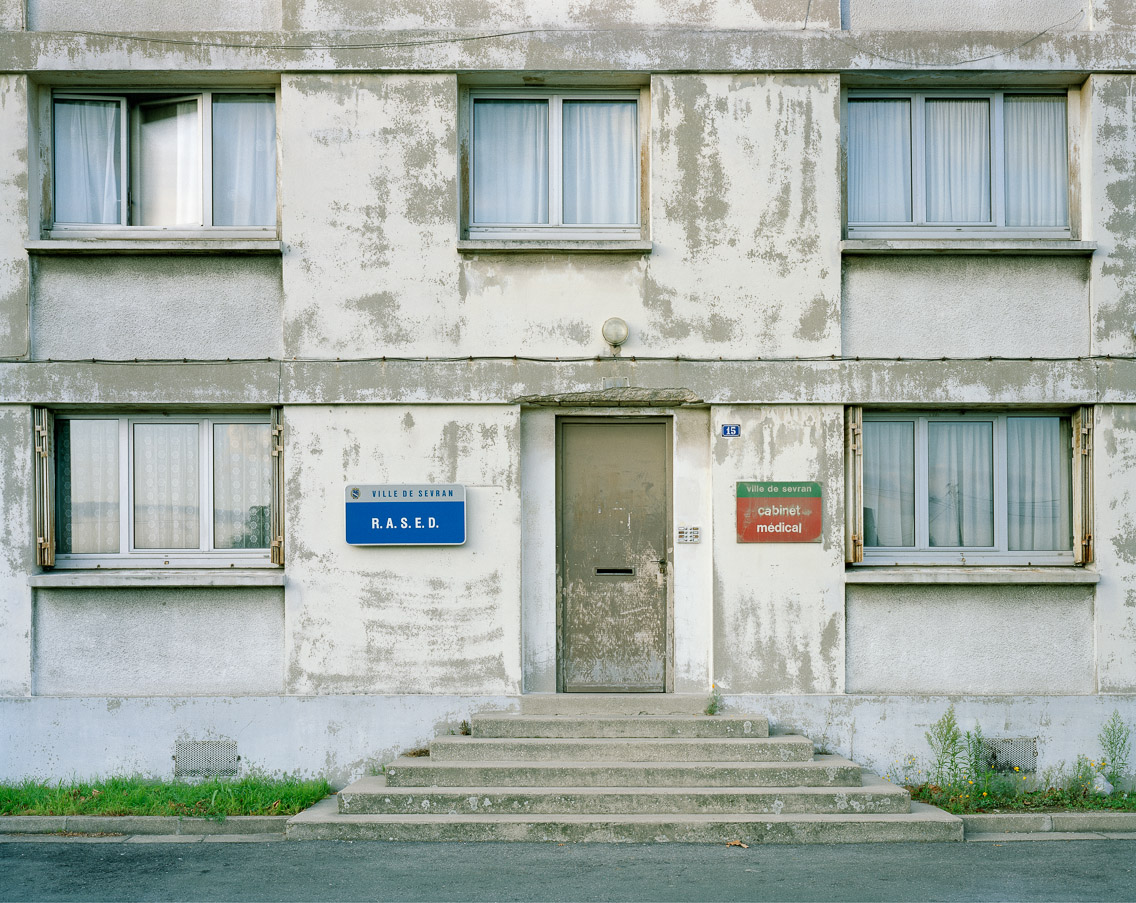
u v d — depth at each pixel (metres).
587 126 8.23
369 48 7.80
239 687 7.71
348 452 7.76
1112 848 6.53
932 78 8.02
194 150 8.19
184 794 7.17
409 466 7.78
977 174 8.20
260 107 8.19
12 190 7.79
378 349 7.79
